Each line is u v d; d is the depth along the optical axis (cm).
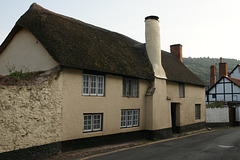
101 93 1062
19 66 1071
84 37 1126
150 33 1438
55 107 840
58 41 941
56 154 836
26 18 1029
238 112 2620
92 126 1014
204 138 1373
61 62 849
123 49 1324
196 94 1950
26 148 735
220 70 3422
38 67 978
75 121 918
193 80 1888
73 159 775
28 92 747
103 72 1042
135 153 883
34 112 764
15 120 705
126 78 1230
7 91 687
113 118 1108
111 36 1387
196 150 949
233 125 2589
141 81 1315
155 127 1318
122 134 1169
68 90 897
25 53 1050
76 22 1234
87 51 1030
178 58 2208
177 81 1617
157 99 1353
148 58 1423
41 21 1000
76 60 919
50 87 825
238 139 1305
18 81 738
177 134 1620
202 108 2039
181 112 1695
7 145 681
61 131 862
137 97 1287
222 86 3266
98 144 1029
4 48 1177
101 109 1042
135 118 1277
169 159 772
